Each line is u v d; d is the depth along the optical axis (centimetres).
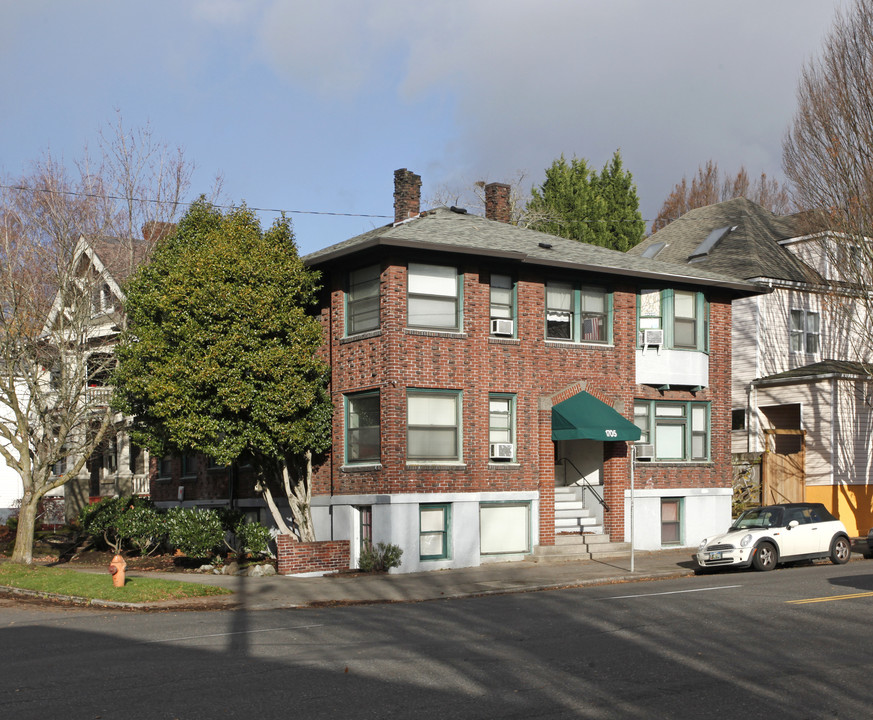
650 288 2903
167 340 2312
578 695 988
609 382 2803
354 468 2534
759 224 3966
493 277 2645
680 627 1395
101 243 2898
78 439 3080
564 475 2992
